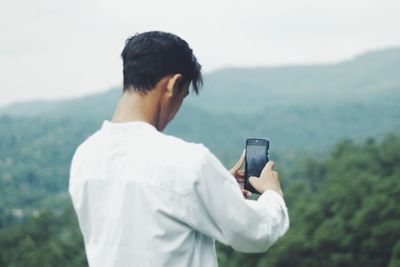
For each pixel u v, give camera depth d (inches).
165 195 140.3
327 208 3203.7
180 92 151.5
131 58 148.6
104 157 146.9
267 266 2613.2
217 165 141.9
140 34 150.6
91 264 145.8
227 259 2775.6
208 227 141.6
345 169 4111.7
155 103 149.1
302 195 3614.7
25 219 5669.3
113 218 143.5
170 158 141.9
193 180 139.2
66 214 4456.2
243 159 164.6
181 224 140.9
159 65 147.3
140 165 143.3
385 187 3196.4
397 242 2635.3
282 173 4896.7
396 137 4702.3
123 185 143.4
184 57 149.0
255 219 142.6
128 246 141.6
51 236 3853.3
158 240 140.8
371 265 2677.2
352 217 2970.0
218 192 140.3
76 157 152.2
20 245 3528.5
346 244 2726.4
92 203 146.5
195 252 143.3
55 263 3169.3
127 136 147.2
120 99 152.3
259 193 156.9
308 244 2696.9
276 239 147.3
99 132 152.2
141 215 141.6
